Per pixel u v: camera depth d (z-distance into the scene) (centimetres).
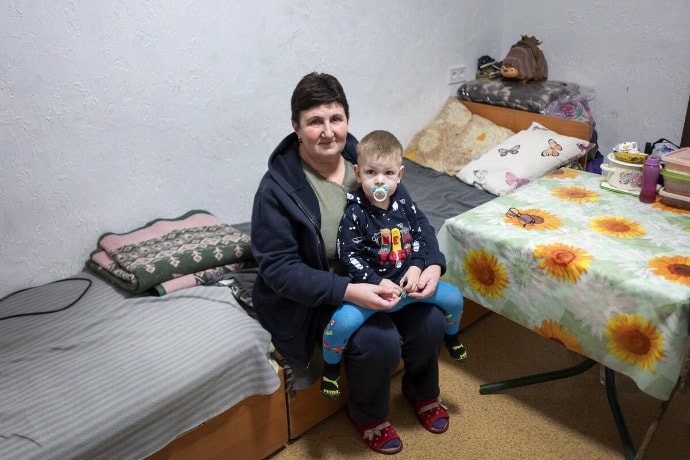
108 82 167
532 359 190
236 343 134
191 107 187
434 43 267
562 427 159
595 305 130
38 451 106
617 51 248
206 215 195
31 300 159
